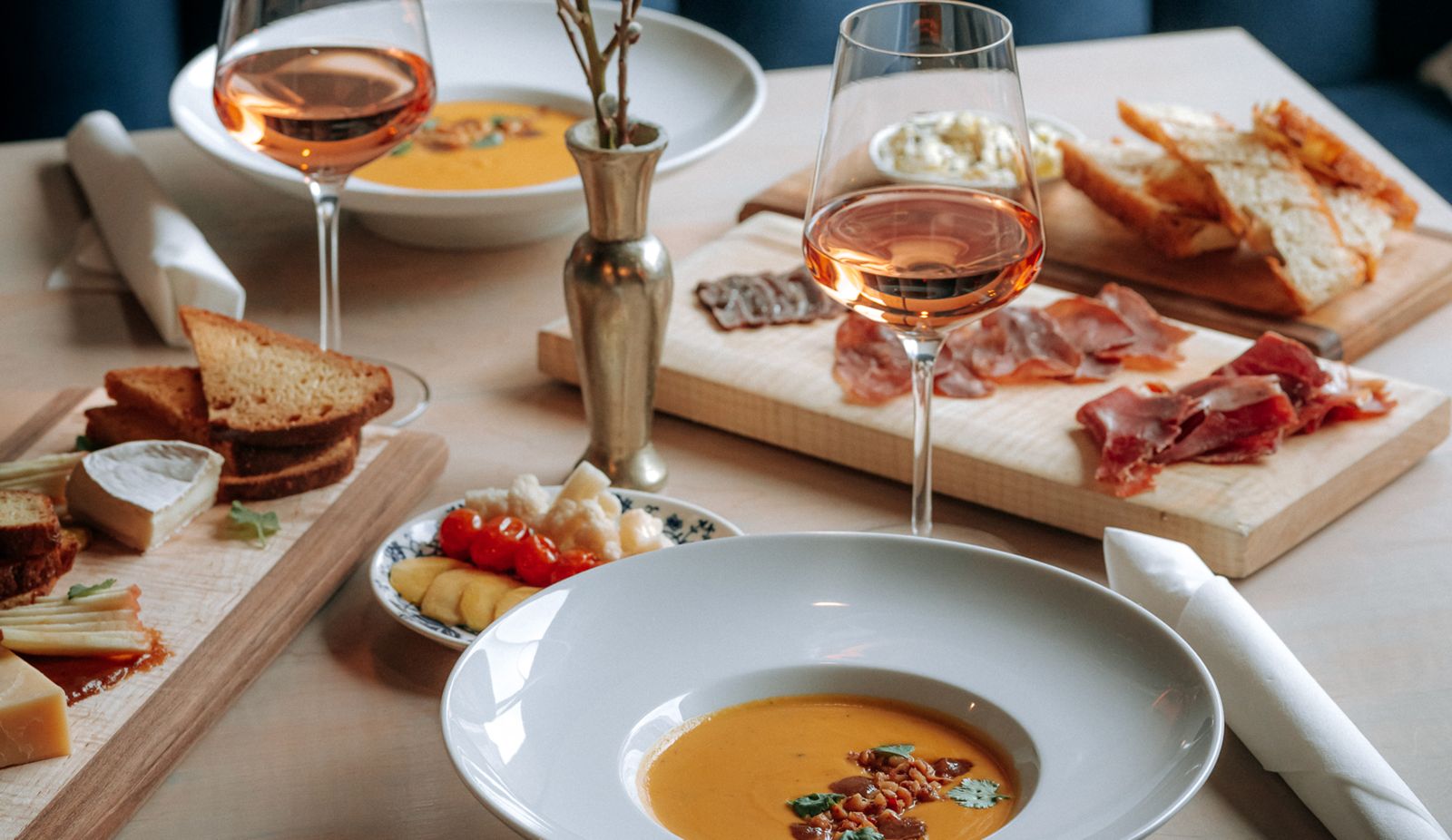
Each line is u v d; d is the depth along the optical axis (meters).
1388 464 1.20
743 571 0.92
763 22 2.92
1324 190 1.61
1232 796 0.85
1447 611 1.03
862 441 1.22
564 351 1.35
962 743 0.83
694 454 1.27
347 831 0.83
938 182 0.99
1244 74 2.13
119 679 0.92
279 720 0.93
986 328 1.33
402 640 1.01
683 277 1.50
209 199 1.77
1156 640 0.83
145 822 0.84
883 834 0.75
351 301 1.53
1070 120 1.98
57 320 1.47
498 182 1.63
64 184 1.80
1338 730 0.83
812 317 1.40
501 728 0.79
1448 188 2.82
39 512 1.01
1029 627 0.88
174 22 2.98
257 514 1.09
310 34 1.25
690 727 0.84
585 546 1.02
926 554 0.92
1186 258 1.59
